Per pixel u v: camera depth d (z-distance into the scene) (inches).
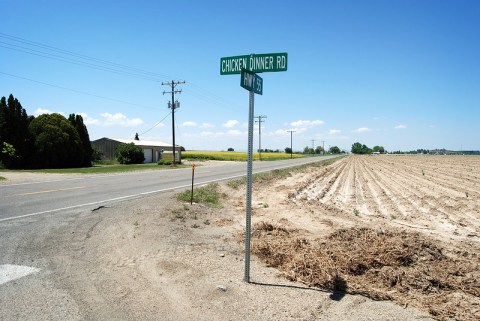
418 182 1015.0
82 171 1106.1
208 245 273.1
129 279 199.9
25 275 200.7
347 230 306.3
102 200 471.2
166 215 374.3
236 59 204.4
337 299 184.4
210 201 497.4
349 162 2706.7
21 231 296.4
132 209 401.4
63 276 201.2
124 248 254.4
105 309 164.9
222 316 162.1
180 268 217.8
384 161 2876.5
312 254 241.0
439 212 522.6
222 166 1638.8
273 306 173.3
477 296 197.6
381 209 553.3
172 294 182.4
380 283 207.0
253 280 205.0
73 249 250.5
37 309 162.2
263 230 329.7
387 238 279.4
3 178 774.5
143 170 1230.9
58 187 624.4
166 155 2164.1
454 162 2527.1
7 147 1310.3
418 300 188.1
